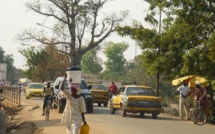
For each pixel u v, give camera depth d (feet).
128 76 430.20
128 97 86.28
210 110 80.33
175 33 100.07
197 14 94.73
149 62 109.60
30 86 181.16
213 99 89.40
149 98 86.43
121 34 112.27
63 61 288.51
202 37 95.76
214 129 67.21
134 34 110.73
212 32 93.61
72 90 42.68
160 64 105.81
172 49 103.04
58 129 61.87
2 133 49.85
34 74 303.27
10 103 141.49
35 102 147.33
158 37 108.27
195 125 74.02
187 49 99.60
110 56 587.68
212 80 91.81
